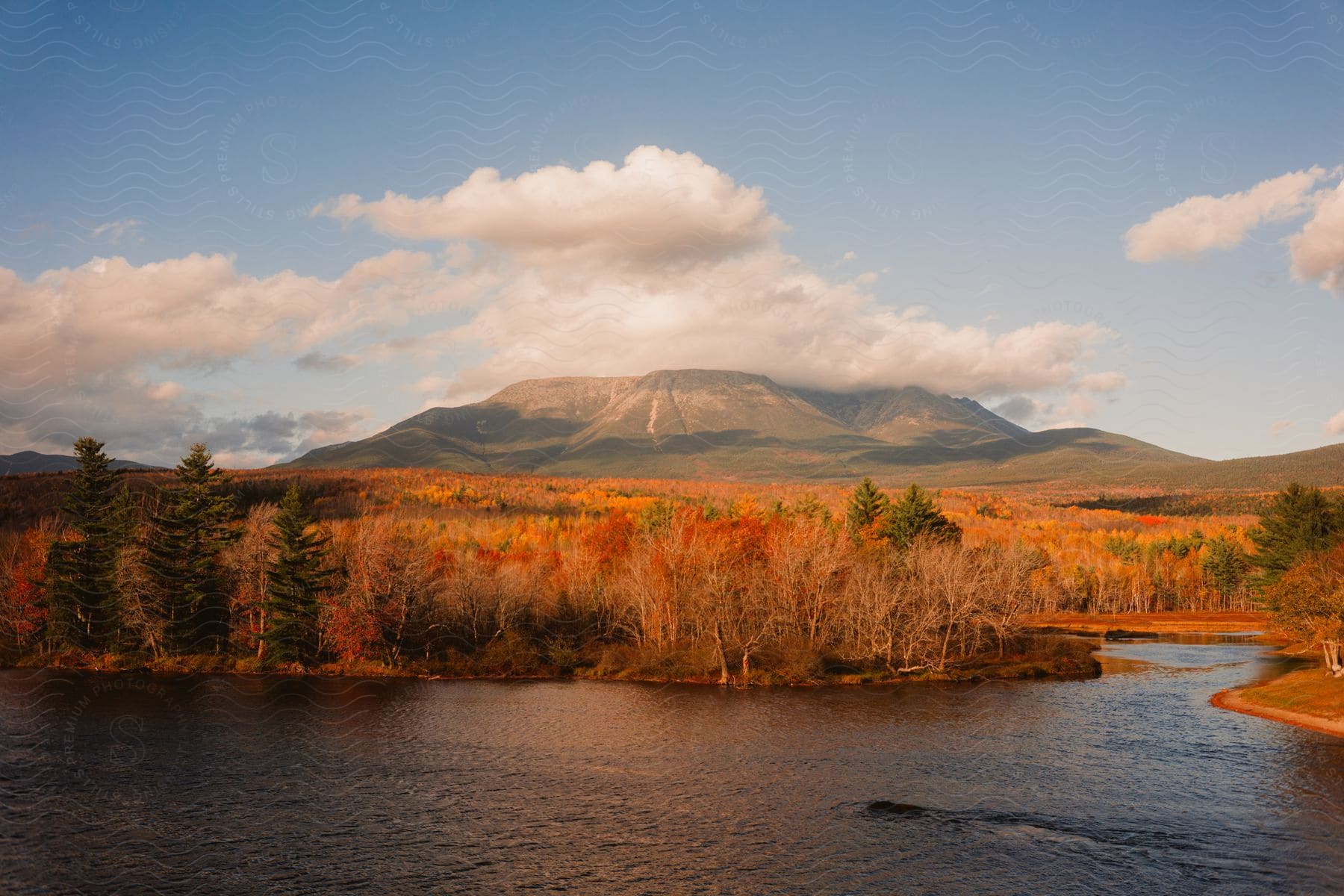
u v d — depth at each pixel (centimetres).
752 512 16650
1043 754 6100
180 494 10906
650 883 3819
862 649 10244
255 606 10538
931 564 10856
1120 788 5219
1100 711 7788
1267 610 9581
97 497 11000
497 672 10162
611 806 4909
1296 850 4181
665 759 6009
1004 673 9944
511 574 11494
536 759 5994
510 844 4284
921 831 4462
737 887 3775
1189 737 6650
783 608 10494
